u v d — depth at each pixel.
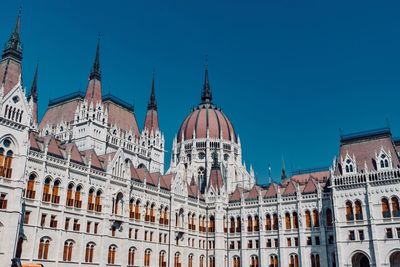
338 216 93.50
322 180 115.19
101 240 85.44
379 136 96.88
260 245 106.12
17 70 76.88
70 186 81.88
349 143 100.25
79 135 112.12
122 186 92.50
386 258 85.56
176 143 168.50
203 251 113.69
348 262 89.69
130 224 92.75
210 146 162.50
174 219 105.19
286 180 138.50
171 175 111.62
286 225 104.44
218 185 119.62
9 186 69.06
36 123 124.56
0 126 69.25
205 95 182.25
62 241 77.44
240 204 113.62
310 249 98.94
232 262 111.38
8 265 65.00
